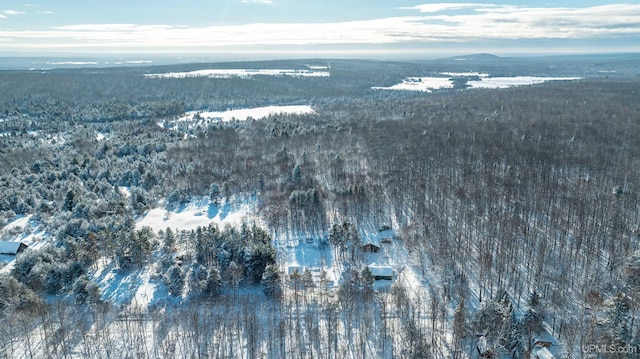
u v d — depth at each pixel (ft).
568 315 234.17
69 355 221.46
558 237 310.04
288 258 314.55
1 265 300.81
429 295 263.90
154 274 292.61
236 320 241.55
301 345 225.97
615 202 346.13
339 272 295.89
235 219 382.63
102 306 255.70
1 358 219.20
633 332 189.37
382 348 222.69
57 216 373.81
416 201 377.71
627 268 250.98
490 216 329.31
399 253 315.37
